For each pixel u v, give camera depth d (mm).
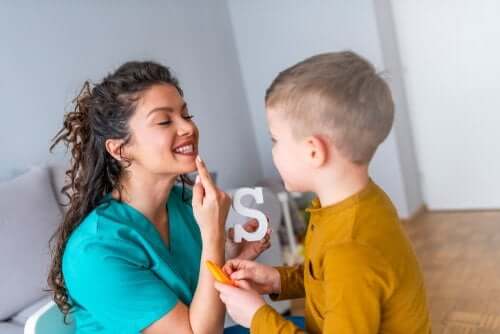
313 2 4008
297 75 935
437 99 4055
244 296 989
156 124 1199
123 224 1211
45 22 2955
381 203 956
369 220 921
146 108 1197
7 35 2785
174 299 1160
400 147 4000
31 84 2871
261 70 4332
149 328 1146
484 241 3447
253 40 4305
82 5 3148
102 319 1163
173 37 3723
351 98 899
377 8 3820
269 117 982
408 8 3986
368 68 935
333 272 885
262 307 962
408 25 4016
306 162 944
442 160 4164
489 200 4070
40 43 2926
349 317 859
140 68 1251
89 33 3172
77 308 1215
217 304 1127
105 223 1195
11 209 2350
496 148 3949
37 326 1154
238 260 1146
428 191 4281
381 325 934
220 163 4020
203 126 3902
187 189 1470
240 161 4246
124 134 1208
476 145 4012
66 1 3064
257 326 945
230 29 4312
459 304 2674
